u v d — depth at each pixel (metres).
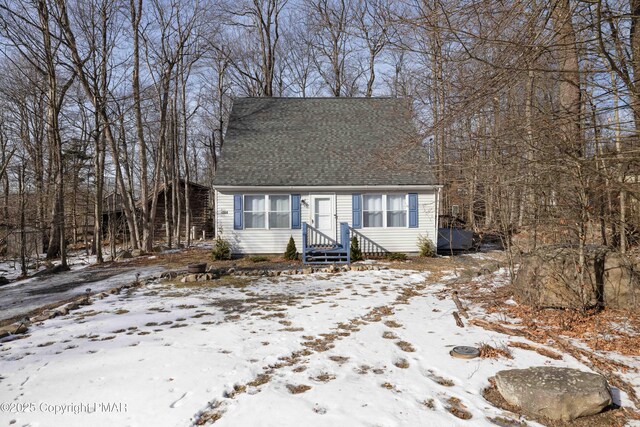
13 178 26.14
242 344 5.44
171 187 26.06
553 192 6.19
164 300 8.35
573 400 3.51
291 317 6.84
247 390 4.08
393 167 9.92
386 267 12.59
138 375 4.42
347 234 13.62
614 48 4.73
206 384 4.20
